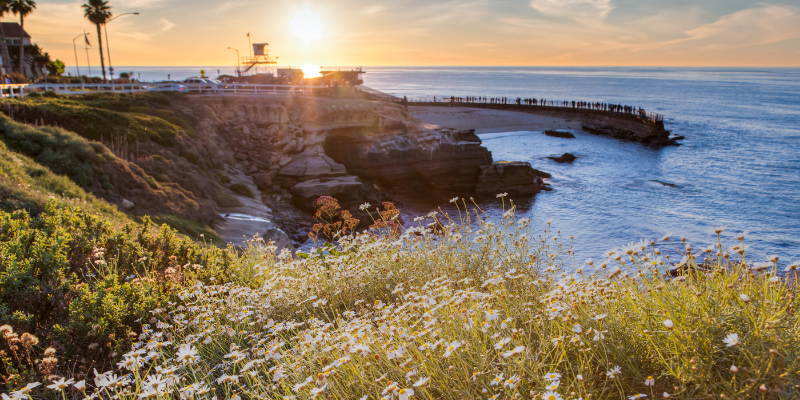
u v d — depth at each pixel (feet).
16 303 16.56
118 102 109.50
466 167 132.87
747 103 506.07
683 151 204.74
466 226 20.21
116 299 17.39
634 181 146.10
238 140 125.18
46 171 51.85
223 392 12.55
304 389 10.04
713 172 161.07
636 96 642.63
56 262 18.71
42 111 78.48
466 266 18.12
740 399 7.36
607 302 10.57
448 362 9.97
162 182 72.54
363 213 103.96
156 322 17.03
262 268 23.56
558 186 139.44
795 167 170.09
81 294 17.37
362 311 15.92
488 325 10.00
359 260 20.29
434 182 132.36
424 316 12.09
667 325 8.35
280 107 134.21
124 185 63.36
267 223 79.15
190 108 126.62
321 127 129.29
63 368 14.52
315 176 114.01
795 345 7.73
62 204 38.04
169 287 20.27
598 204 119.24
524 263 16.89
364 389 9.89
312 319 14.64
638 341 9.73
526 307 12.30
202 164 94.89
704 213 112.06
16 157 52.54
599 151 202.28
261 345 14.55
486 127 267.80
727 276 9.64
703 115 367.25
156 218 57.21
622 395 8.08
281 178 115.34
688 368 8.13
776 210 115.03
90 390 13.46
